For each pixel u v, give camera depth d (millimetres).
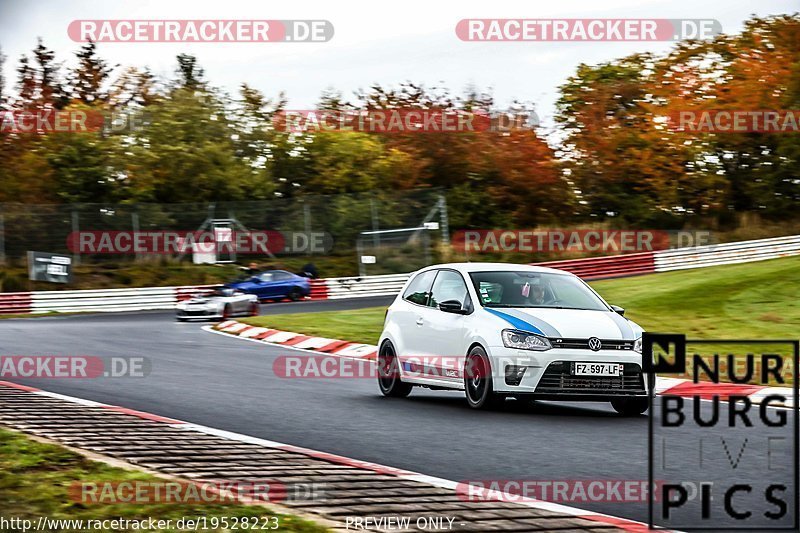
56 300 42406
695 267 48156
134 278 47625
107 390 15438
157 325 33031
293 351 23531
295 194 58938
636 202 58750
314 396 15344
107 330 29906
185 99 59062
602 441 11328
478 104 62188
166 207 50125
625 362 13820
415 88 62656
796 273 34906
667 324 26688
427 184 60000
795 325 25438
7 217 47125
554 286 15328
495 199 59531
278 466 9117
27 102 65125
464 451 10602
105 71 69750
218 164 56750
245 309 38031
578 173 60688
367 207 52781
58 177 54281
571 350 13750
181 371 18500
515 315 14258
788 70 57406
